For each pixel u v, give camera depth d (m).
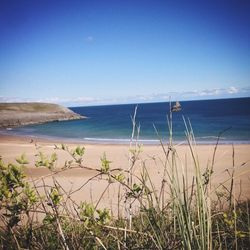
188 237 1.61
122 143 31.33
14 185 1.71
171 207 2.02
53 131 52.84
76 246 1.94
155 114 101.12
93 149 24.53
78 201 9.08
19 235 2.05
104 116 102.62
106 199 8.55
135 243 1.93
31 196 1.71
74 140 37.06
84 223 1.67
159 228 1.82
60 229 1.77
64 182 12.28
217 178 10.68
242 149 21.20
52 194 1.76
